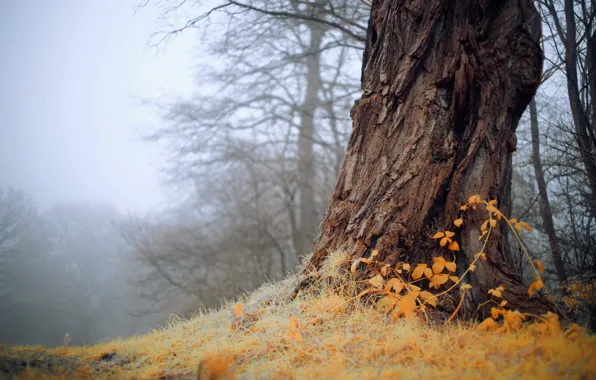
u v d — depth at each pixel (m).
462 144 3.73
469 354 2.43
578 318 4.71
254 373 2.56
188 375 2.81
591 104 6.05
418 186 3.71
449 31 3.88
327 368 2.47
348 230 3.88
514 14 3.83
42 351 3.95
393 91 3.96
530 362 2.18
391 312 3.39
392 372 2.22
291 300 3.96
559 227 8.00
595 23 6.09
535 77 3.82
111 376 2.81
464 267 3.59
